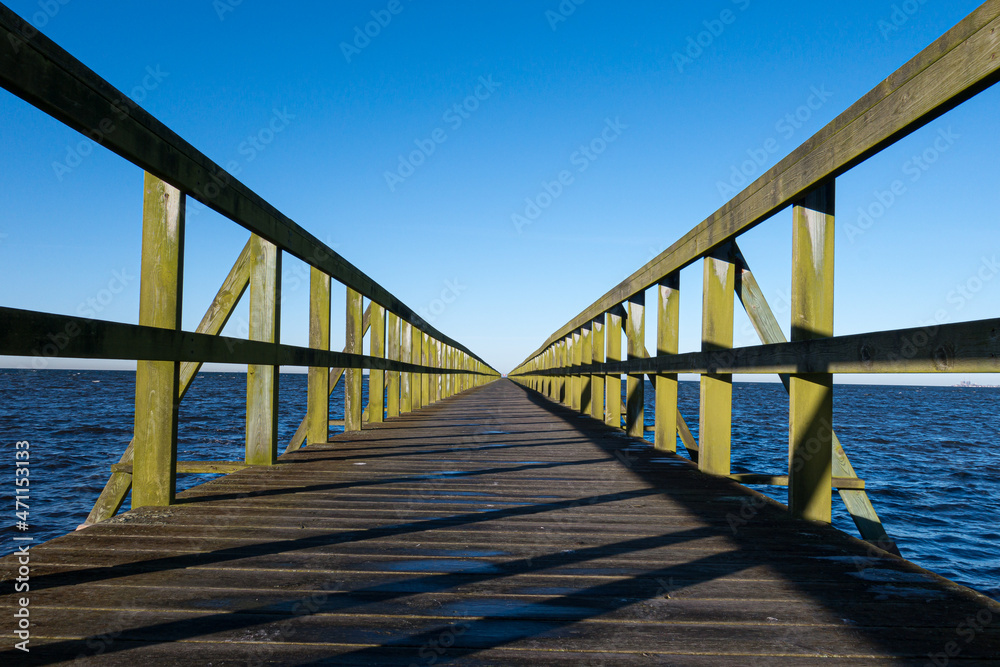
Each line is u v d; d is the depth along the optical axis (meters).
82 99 1.75
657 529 2.35
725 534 2.29
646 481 3.36
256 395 3.67
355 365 5.24
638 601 1.61
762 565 1.92
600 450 4.61
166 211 2.43
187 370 3.16
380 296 6.14
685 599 1.63
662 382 4.72
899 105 1.85
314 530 2.25
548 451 4.54
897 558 1.99
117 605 1.52
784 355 2.53
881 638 1.40
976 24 1.56
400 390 8.13
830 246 2.45
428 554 1.99
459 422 6.88
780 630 1.44
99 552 1.93
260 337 3.52
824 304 2.44
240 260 3.55
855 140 2.07
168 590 1.62
